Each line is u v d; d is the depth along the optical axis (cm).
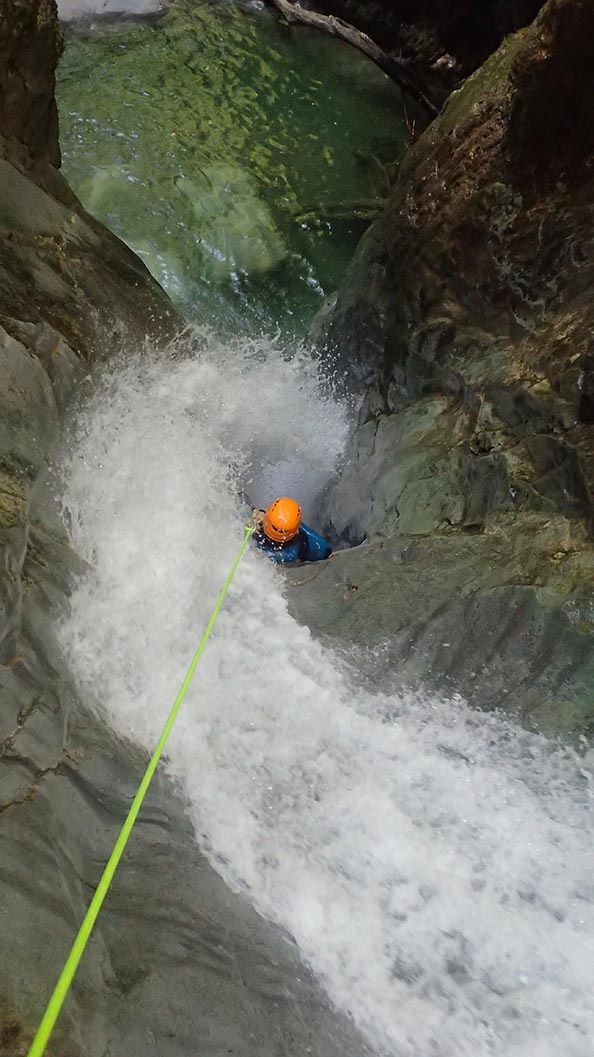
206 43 1118
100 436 462
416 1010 289
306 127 1037
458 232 575
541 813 366
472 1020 290
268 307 852
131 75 1041
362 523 586
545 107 506
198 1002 258
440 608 438
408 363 607
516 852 350
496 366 532
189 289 848
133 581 402
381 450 594
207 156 963
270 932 292
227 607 428
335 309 711
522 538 456
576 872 346
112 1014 241
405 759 380
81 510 408
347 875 326
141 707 352
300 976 283
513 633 424
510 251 542
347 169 998
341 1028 272
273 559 510
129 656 367
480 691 411
